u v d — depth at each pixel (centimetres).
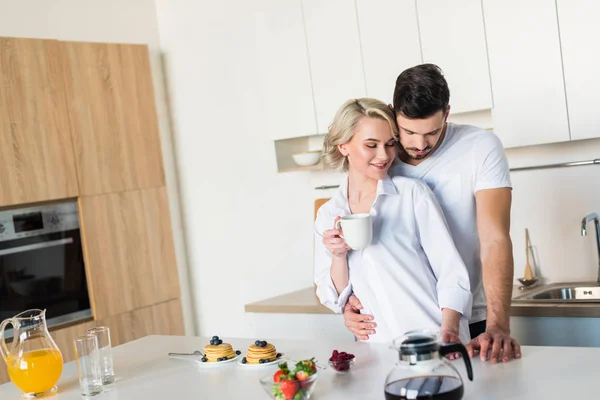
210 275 482
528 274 349
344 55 376
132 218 439
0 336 215
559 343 293
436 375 156
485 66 332
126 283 432
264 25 406
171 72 481
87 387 205
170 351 247
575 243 344
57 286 401
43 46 398
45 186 395
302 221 435
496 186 220
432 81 206
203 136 471
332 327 347
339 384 186
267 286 456
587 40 305
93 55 423
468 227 230
